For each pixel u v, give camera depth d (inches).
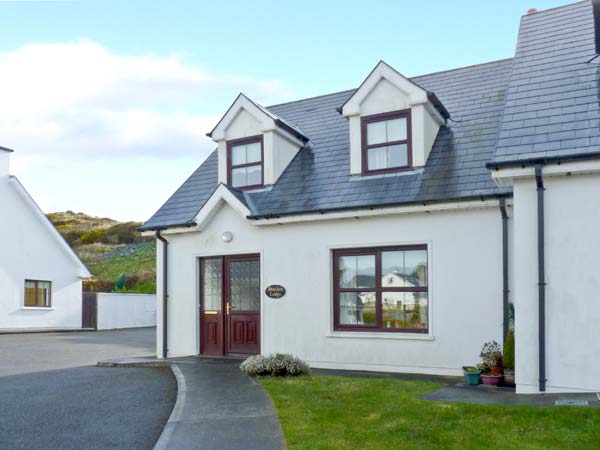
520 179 358.3
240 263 549.6
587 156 331.6
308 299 502.3
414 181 473.7
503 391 351.3
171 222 570.6
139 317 1222.9
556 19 514.6
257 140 565.6
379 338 466.6
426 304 454.3
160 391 389.1
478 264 431.2
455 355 434.6
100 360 564.7
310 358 497.0
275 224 517.3
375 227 474.6
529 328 350.0
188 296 568.4
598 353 332.5
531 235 354.0
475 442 238.4
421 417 278.8
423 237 452.4
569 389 337.4
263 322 522.6
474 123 513.0
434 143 506.6
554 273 346.0
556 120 374.6
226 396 347.9
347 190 500.1
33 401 362.6
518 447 230.8
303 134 592.4
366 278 482.9
